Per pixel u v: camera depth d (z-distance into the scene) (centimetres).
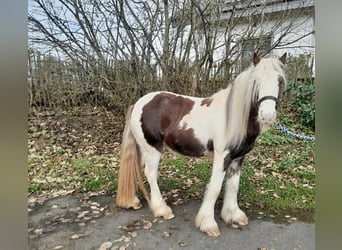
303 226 221
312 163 346
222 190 288
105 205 263
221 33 494
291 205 255
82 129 470
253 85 187
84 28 473
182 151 227
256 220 231
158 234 213
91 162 370
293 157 362
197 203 264
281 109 509
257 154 374
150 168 239
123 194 250
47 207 260
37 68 494
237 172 226
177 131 221
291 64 530
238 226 222
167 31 463
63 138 440
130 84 462
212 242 202
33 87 495
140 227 223
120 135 459
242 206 255
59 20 466
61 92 507
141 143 238
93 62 477
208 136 211
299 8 509
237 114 195
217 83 483
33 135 437
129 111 246
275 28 495
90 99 521
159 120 229
